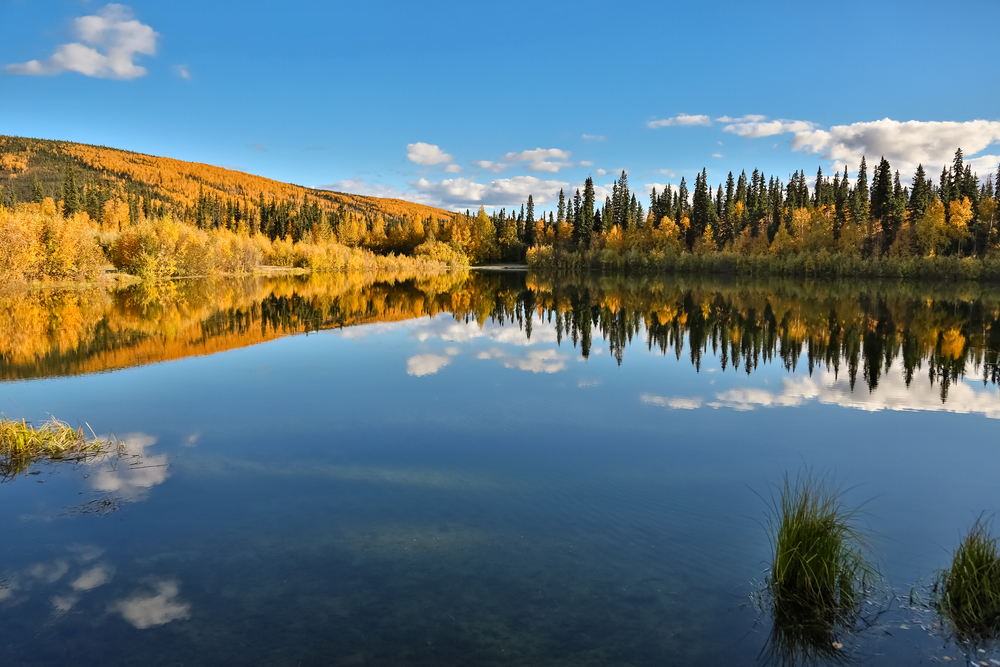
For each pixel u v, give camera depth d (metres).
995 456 7.83
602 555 4.99
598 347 17.06
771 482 6.79
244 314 23.95
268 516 5.71
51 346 15.97
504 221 111.31
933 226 55.97
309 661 3.66
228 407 9.92
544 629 4.00
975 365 14.44
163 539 5.25
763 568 4.79
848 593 4.40
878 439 8.57
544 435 8.52
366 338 18.38
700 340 18.48
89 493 6.27
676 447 8.06
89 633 3.95
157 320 21.45
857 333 19.92
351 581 4.57
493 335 19.52
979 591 4.17
